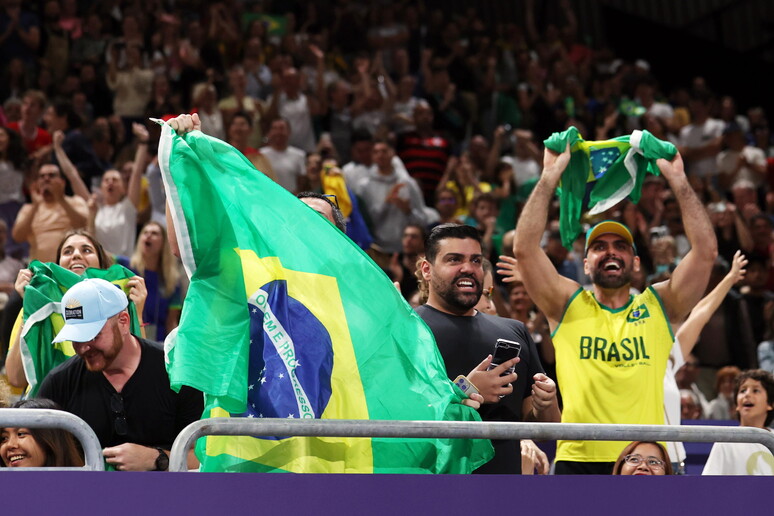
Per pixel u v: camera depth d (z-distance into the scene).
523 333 5.19
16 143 11.42
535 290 5.81
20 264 9.99
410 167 13.11
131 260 9.34
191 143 4.28
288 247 4.25
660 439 3.79
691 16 22.08
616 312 5.80
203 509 3.34
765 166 15.54
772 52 21.14
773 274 12.26
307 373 4.07
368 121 14.58
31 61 14.62
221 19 15.79
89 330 4.32
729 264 12.22
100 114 14.17
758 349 9.84
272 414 3.99
